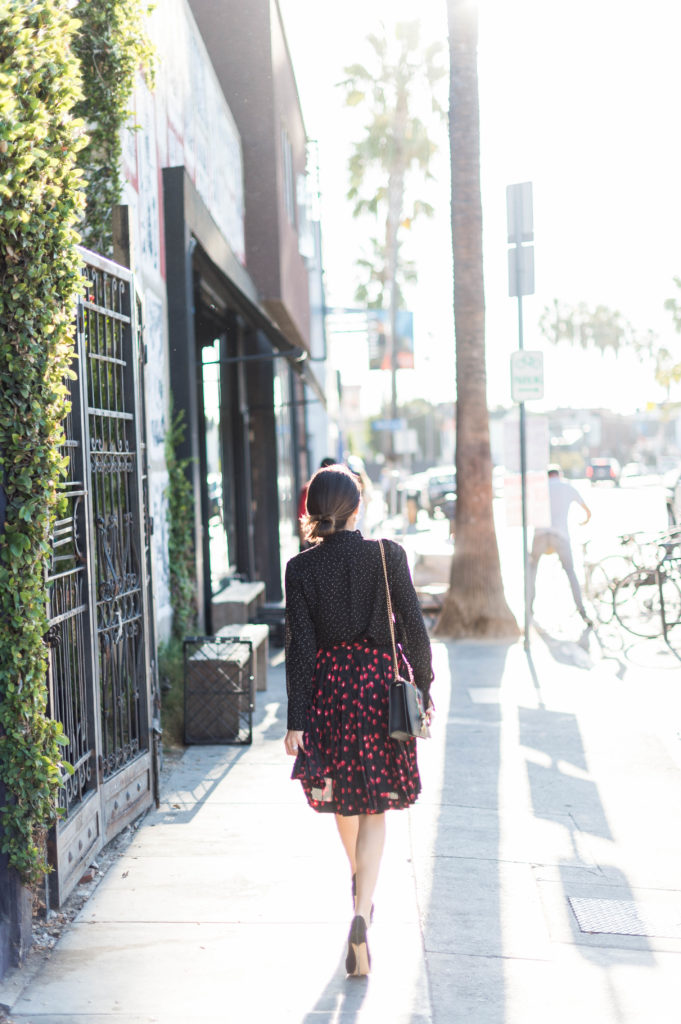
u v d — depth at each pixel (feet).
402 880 15.26
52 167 12.71
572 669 31.55
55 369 13.05
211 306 36.68
